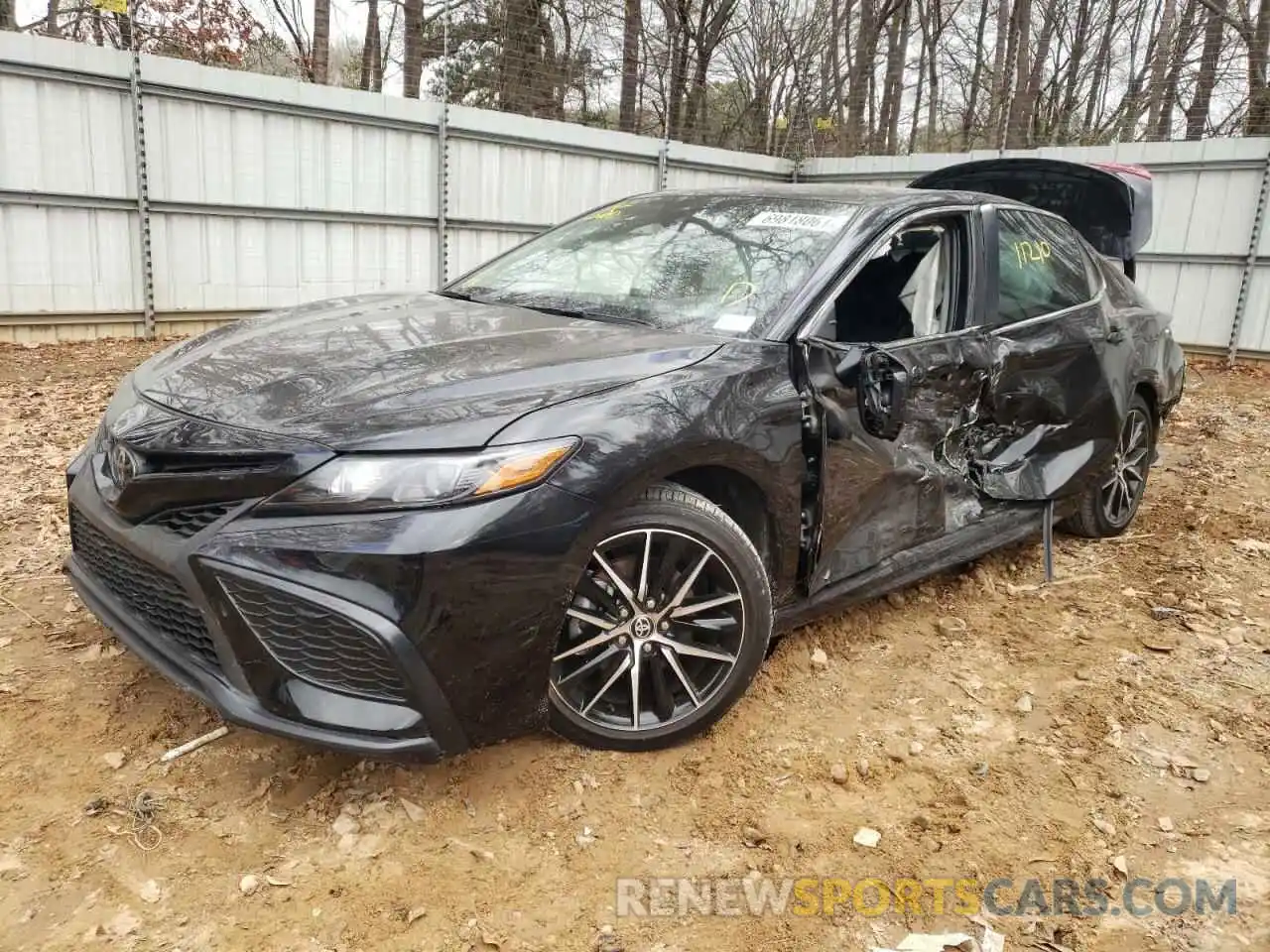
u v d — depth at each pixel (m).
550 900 2.21
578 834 2.42
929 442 3.39
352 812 2.44
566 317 3.18
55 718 2.76
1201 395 9.08
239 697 2.28
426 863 2.29
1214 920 2.26
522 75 13.43
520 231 11.62
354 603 2.16
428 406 2.35
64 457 5.19
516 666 2.33
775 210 3.53
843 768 2.74
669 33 15.20
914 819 2.57
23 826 2.33
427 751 2.25
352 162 10.20
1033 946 2.16
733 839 2.45
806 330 2.96
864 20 18.86
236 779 2.54
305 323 3.13
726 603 2.73
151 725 2.76
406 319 3.12
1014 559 4.45
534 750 2.72
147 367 3.02
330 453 2.22
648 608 2.62
